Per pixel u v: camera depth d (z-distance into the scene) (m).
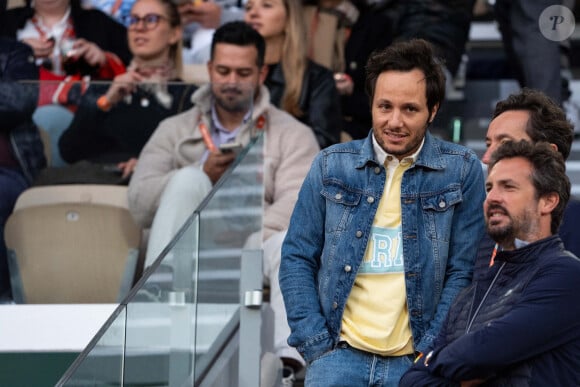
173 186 12.54
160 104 12.66
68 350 11.48
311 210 9.38
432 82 9.12
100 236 12.60
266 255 12.79
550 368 7.73
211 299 9.97
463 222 9.30
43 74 15.40
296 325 9.12
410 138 9.13
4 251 12.76
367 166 9.30
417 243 9.17
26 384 11.45
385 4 16.36
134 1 16.34
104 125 12.66
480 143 17.72
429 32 16.56
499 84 18.50
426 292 9.13
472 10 17.09
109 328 7.97
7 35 15.77
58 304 12.49
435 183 9.27
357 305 9.16
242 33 13.85
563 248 7.94
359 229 9.20
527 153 7.93
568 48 16.72
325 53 15.88
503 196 7.92
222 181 10.16
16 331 11.80
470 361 7.73
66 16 15.83
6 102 12.68
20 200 12.70
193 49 16.48
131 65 15.73
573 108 17.12
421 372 8.10
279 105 15.05
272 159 13.67
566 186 7.95
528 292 7.77
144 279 8.51
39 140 12.73
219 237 10.15
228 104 12.62
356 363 9.03
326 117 15.10
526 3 16.17
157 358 8.76
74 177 12.67
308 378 9.10
